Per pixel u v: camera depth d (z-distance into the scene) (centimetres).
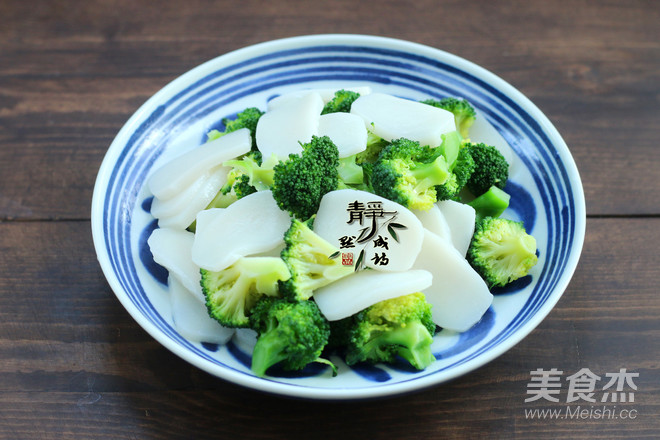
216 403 47
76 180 56
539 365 48
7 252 53
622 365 48
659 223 54
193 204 50
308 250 45
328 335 44
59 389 47
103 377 48
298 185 45
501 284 48
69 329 49
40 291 51
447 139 49
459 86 55
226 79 55
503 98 53
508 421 46
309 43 56
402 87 56
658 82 62
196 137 54
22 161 57
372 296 44
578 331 49
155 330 44
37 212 55
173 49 63
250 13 66
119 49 63
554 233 49
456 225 48
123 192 50
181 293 47
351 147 49
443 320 46
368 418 46
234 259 45
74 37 64
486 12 66
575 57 63
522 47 64
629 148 58
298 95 54
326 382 44
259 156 50
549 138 51
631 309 50
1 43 63
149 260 49
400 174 47
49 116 59
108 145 58
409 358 44
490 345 44
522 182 52
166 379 47
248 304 46
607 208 55
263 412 46
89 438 46
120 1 67
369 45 56
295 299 44
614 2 67
